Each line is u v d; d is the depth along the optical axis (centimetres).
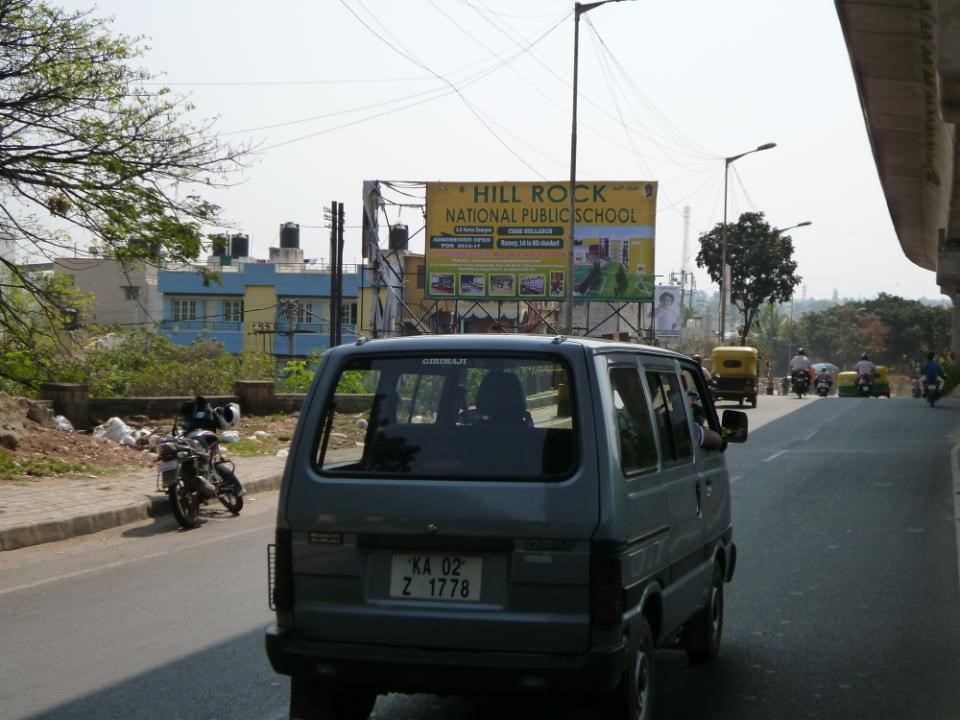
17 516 1157
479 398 498
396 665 475
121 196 1452
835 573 984
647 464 530
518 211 4466
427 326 4906
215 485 1269
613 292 4428
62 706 591
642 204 4412
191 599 863
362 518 488
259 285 6341
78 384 1972
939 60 1218
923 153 2464
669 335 6134
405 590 484
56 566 1005
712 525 661
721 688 633
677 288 6141
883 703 604
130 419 2034
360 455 510
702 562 640
